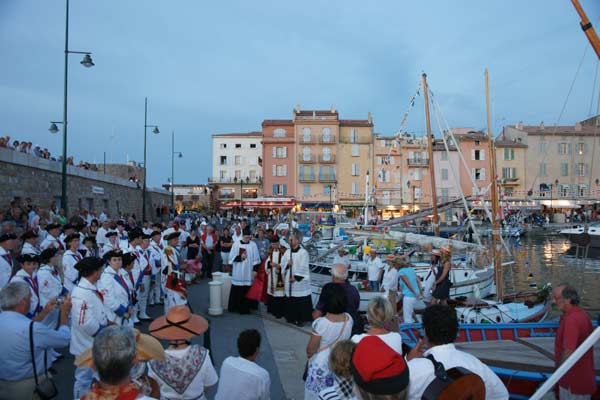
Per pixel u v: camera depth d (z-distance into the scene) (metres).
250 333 4.39
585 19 5.96
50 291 7.20
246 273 11.46
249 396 4.16
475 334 8.67
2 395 4.30
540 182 65.56
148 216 46.03
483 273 16.20
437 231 20.09
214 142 84.62
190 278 15.06
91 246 10.81
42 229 13.70
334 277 6.24
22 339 4.31
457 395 2.84
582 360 4.76
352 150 67.44
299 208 63.72
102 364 2.72
